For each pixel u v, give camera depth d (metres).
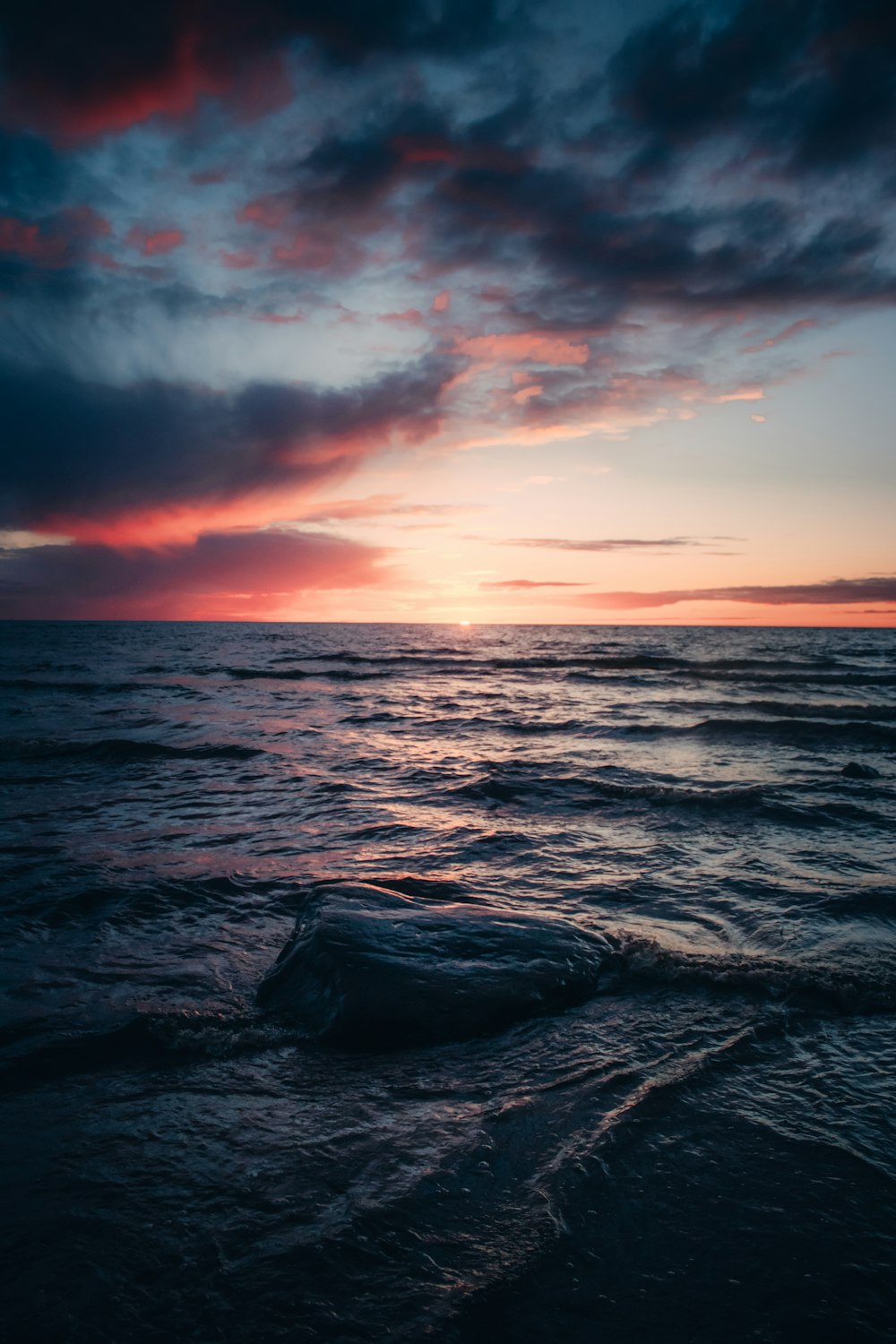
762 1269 2.05
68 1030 3.44
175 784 10.04
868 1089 2.99
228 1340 1.81
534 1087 3.01
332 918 4.18
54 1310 1.89
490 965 3.89
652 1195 2.35
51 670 33.62
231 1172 2.46
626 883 5.88
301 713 18.78
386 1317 1.88
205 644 67.06
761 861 6.53
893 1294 1.97
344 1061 3.22
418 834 7.45
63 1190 2.36
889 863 6.47
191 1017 3.56
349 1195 2.34
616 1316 1.89
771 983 3.96
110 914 5.10
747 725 15.62
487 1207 2.29
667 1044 3.37
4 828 7.59
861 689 27.88
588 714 19.08
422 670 36.84
